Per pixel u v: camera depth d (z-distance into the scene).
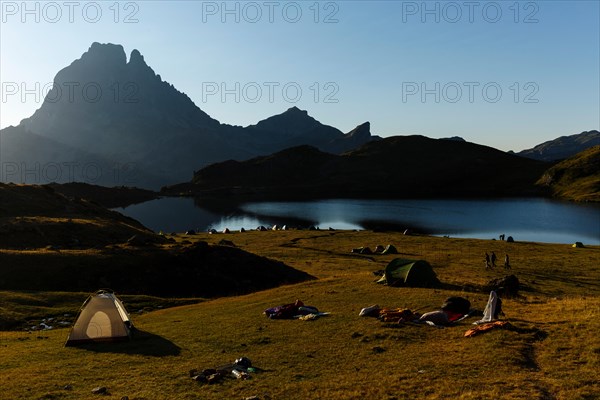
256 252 80.44
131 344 24.66
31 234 59.56
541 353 19.33
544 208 192.75
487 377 17.06
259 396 16.41
